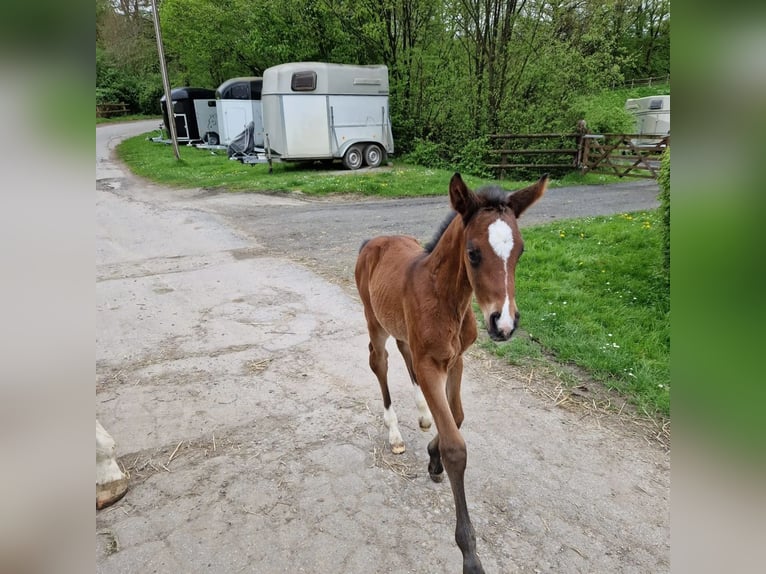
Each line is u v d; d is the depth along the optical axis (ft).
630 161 55.11
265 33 60.70
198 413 12.07
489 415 11.80
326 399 12.69
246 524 8.68
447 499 9.25
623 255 21.62
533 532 8.43
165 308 18.60
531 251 22.89
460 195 7.29
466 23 52.90
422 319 8.23
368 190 41.32
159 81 117.80
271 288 20.66
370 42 57.62
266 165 54.75
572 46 53.36
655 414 11.75
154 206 37.01
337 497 9.30
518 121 53.42
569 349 14.44
